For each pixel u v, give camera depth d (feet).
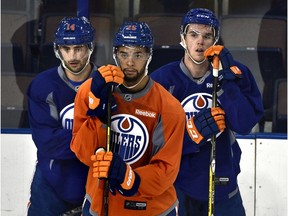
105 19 48.85
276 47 48.67
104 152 38.09
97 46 48.85
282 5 48.62
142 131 39.37
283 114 48.55
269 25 48.70
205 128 40.65
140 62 38.52
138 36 38.22
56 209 45.91
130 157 39.68
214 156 41.63
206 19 43.88
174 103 39.58
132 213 39.86
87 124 38.81
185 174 45.09
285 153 47.67
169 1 48.55
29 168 47.93
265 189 47.88
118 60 38.75
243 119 42.91
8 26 49.16
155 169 38.78
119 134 39.50
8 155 47.93
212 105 41.16
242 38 48.80
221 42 48.93
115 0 48.83
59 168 45.34
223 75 41.57
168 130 39.19
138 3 48.75
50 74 44.96
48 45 49.06
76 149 39.11
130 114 39.37
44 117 44.80
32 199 46.01
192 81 45.01
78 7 48.67
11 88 48.78
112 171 37.81
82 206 43.19
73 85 44.65
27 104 48.52
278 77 48.67
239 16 48.75
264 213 47.98
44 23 49.19
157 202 40.04
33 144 47.85
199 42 43.96
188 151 44.75
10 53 49.11
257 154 47.73
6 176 47.98
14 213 48.14
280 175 47.73
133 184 38.14
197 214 45.65
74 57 43.47
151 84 39.45
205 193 45.24
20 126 48.67
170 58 48.37
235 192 45.47
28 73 49.03
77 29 43.37
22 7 49.37
